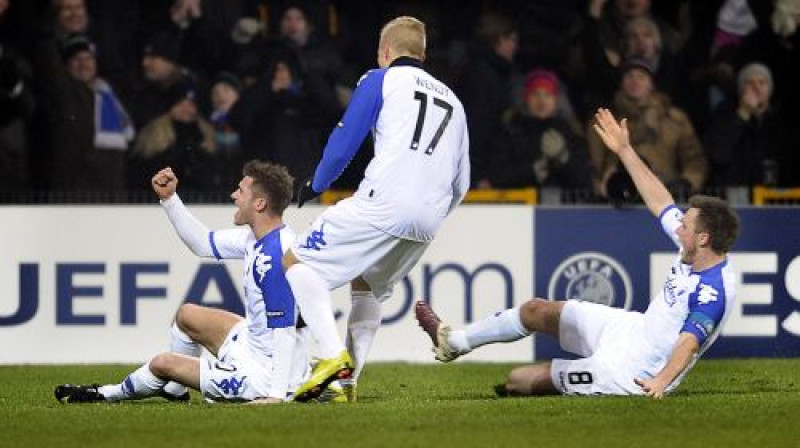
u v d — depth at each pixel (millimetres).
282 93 39000
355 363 23828
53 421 20656
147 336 33875
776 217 34062
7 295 33719
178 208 23562
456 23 42094
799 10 39688
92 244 33812
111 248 33844
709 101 40031
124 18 40125
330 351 21891
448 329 24891
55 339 33750
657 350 22797
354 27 41406
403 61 23094
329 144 22797
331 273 22859
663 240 34312
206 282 33844
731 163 39156
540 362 34062
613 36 40125
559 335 24016
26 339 33688
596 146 39312
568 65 40344
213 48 39719
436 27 41750
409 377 30172
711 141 39281
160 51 39125
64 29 38969
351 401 23094
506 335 24344
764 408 21547
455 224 34062
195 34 39656
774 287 34062
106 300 33812
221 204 35031
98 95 38875
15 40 38844
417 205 22766
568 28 40594
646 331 22922
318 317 22016
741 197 36844
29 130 38719
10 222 33688
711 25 40406
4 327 33688
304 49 40125
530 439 18922
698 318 22234
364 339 23859
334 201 35625
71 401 23469
